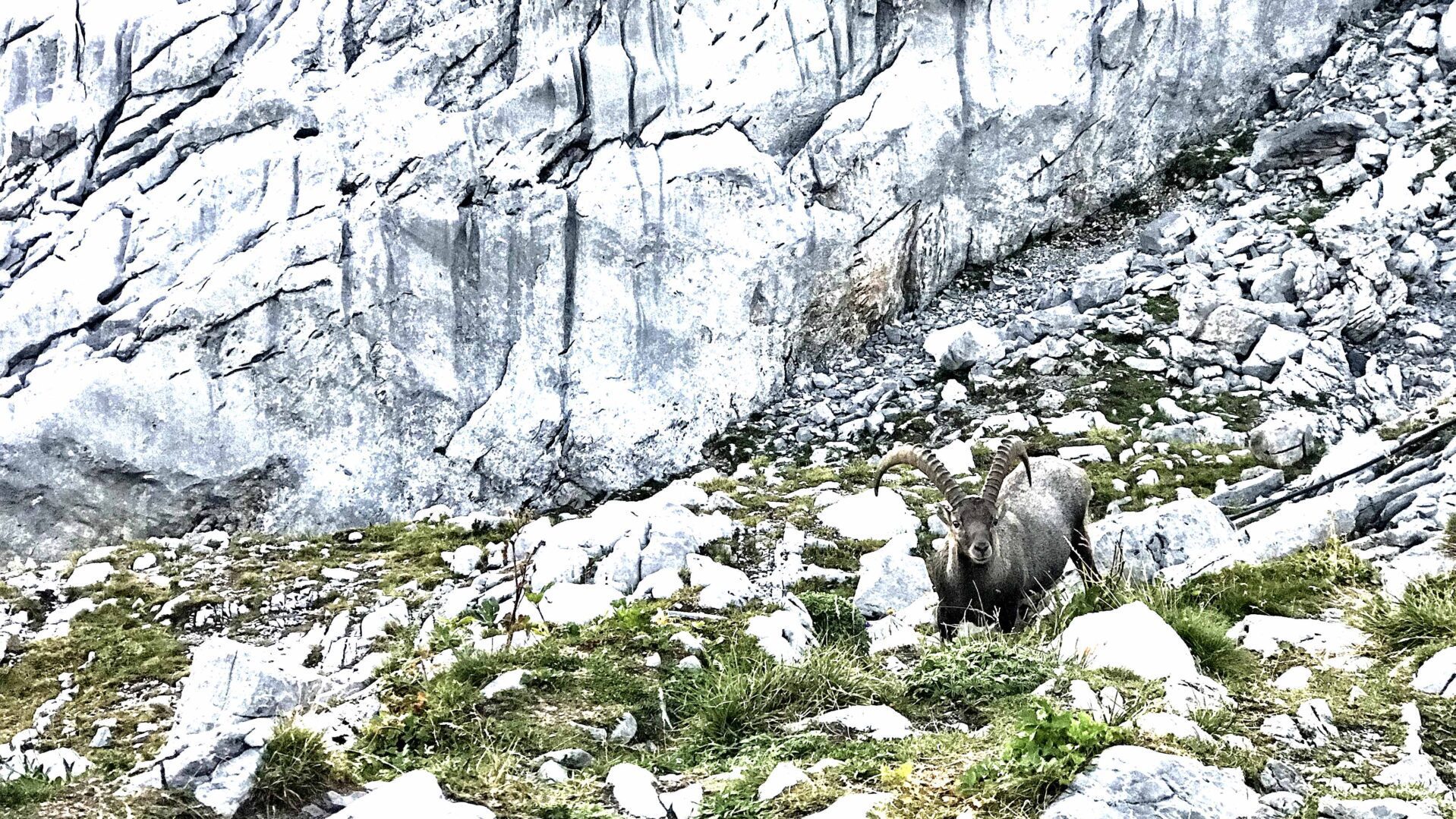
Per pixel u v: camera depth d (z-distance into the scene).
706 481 16.12
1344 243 19.89
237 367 15.65
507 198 17.53
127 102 17.19
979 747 6.23
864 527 13.89
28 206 16.81
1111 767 5.56
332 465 16.00
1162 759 5.62
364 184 16.81
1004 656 7.65
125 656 11.62
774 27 20.05
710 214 18.70
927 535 13.75
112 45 17.23
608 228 17.98
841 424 18.12
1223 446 16.20
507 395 17.11
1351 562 9.59
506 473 16.92
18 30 17.38
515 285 17.50
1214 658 7.75
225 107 17.08
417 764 6.53
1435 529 10.38
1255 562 9.99
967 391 18.42
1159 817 5.37
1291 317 18.70
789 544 13.43
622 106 18.64
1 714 10.80
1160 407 17.22
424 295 16.83
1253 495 14.23
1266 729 6.64
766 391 19.00
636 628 8.91
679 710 7.70
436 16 17.91
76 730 10.30
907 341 20.55
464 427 16.86
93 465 14.72
